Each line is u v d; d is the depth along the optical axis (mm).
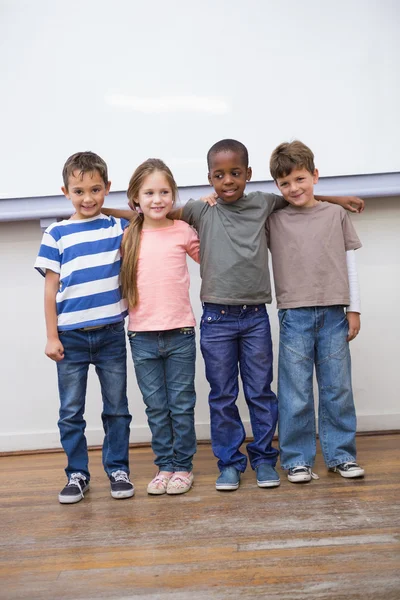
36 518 1784
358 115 2379
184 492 1938
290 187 2029
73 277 1948
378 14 2357
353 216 2453
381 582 1299
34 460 2410
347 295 2059
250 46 2379
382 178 2389
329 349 2061
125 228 2045
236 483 1944
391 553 1423
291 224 2061
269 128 2395
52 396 2508
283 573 1360
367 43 2367
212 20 2379
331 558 1415
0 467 2338
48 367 2504
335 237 2055
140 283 1987
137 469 2209
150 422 2035
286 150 2021
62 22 2387
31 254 2477
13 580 1407
